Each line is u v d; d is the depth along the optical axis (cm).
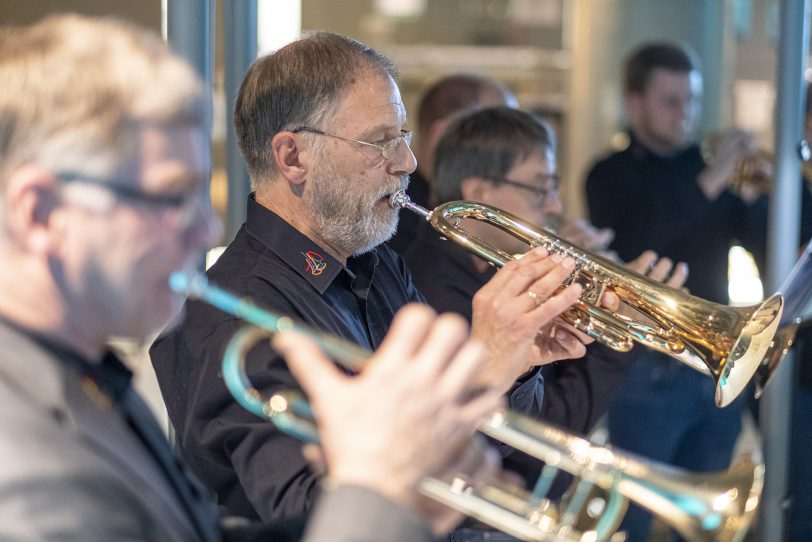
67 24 107
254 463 174
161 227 106
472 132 274
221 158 402
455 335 104
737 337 219
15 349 101
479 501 123
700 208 393
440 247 256
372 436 100
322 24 1186
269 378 175
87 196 102
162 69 106
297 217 202
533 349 221
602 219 412
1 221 102
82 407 102
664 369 350
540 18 1112
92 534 95
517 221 223
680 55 407
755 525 298
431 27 1191
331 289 202
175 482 114
